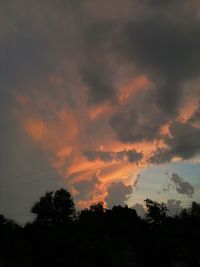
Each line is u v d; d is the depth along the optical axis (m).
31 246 76.19
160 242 97.38
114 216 108.81
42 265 70.50
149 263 96.19
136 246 98.06
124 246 77.06
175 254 97.62
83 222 104.06
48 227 96.88
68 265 68.44
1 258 70.25
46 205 116.19
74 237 74.75
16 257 72.38
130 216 111.75
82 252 69.44
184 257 100.50
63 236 75.75
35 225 99.94
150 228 113.81
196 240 104.00
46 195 118.38
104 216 110.50
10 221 93.19
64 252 70.88
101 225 104.69
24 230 88.31
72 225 103.06
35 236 79.50
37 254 73.06
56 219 116.69
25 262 70.12
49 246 71.88
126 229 103.44
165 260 96.62
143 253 96.94
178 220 111.44
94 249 69.88
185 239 105.06
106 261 68.94
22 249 74.00
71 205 119.19
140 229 108.19
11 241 75.12
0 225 79.38
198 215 114.31
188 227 106.31
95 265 68.12
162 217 117.00
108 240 75.62
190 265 100.31
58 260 69.19
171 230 106.94
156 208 118.31
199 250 102.25
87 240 74.50
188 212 114.75
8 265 68.88
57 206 117.81
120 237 91.81
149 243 97.69
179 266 95.31
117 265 69.88
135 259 90.44
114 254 70.44
